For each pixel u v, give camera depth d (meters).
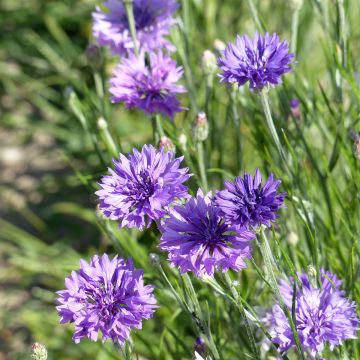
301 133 0.63
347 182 0.65
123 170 0.52
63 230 0.90
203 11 0.86
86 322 0.51
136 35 0.65
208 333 0.54
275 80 0.54
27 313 0.78
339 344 0.54
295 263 0.60
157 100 0.60
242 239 0.50
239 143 0.65
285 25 0.83
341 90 0.64
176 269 0.62
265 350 0.60
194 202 0.51
